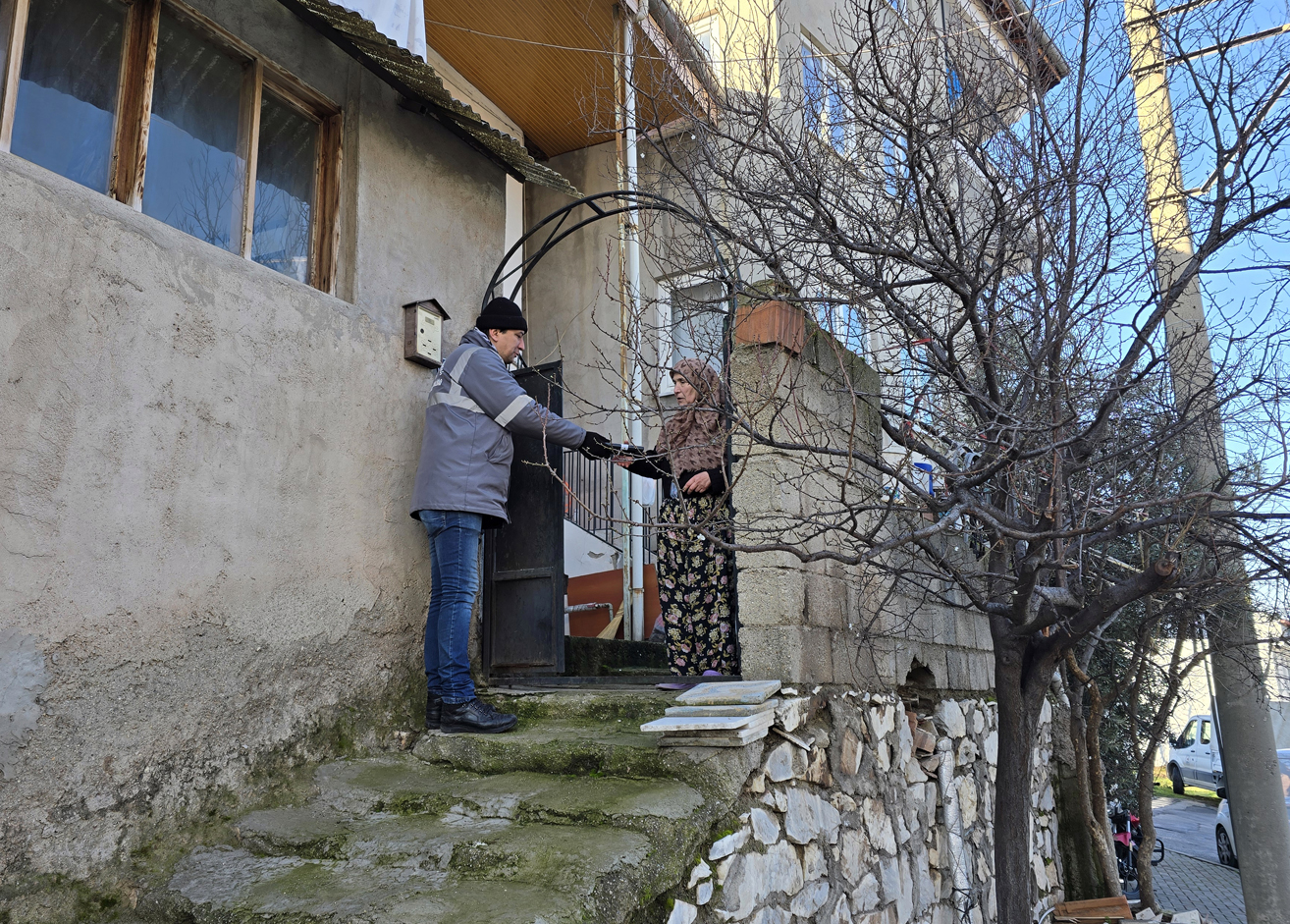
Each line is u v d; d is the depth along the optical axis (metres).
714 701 3.34
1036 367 3.62
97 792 2.74
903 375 4.81
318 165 4.08
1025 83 3.86
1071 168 3.58
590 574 6.89
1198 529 3.94
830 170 4.01
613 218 7.69
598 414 7.34
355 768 3.50
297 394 3.58
